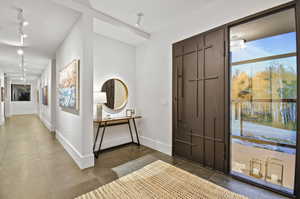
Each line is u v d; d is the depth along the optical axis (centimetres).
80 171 229
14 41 356
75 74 262
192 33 264
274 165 185
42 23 273
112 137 348
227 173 220
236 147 218
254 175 200
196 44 258
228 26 219
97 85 322
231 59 222
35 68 680
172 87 297
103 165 251
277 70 182
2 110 668
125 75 371
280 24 179
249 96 205
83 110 238
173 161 269
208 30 241
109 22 268
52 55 478
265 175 192
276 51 183
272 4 180
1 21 262
